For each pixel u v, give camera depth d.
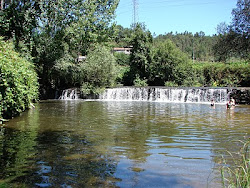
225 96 22.52
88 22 24.48
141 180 4.62
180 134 8.76
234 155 6.19
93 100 25.64
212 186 4.39
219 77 30.72
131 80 35.66
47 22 22.88
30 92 13.54
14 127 9.48
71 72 27.61
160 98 25.50
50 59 25.98
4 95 9.27
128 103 21.98
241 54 24.97
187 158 5.97
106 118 12.46
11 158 5.73
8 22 20.77
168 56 33.03
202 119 12.32
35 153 6.15
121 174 4.89
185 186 4.39
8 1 21.95
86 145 7.04
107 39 26.95
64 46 26.09
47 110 15.60
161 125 10.55
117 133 8.81
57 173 4.88
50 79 29.48
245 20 22.80
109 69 28.30
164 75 33.47
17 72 10.05
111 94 27.36
